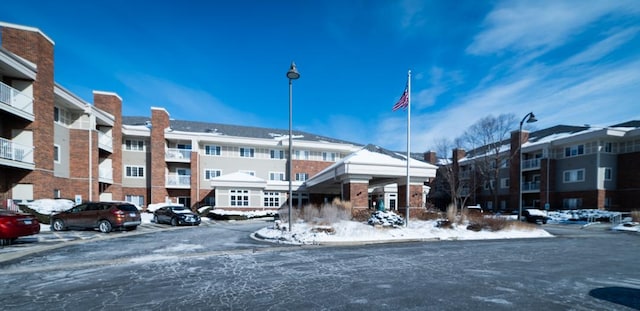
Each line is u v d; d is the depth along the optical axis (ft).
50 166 71.00
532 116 71.77
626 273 26.43
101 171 99.66
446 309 17.24
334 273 25.40
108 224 53.57
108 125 102.22
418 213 64.03
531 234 56.90
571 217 98.84
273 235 47.78
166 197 115.85
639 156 105.50
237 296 19.31
